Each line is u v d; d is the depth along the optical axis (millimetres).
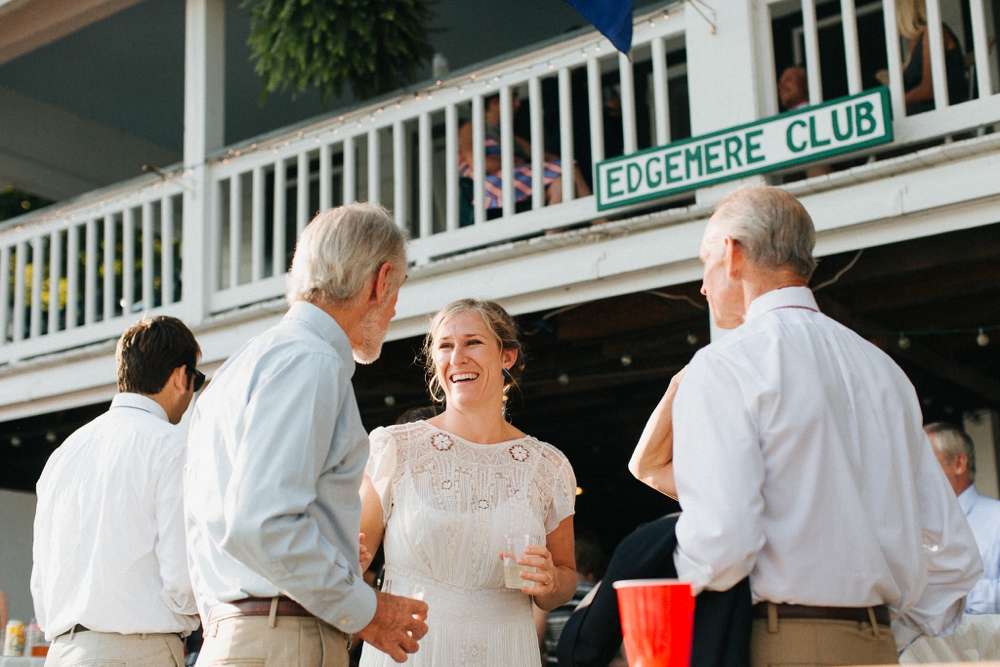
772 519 1726
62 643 2480
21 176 9172
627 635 1605
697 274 4441
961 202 3783
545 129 6375
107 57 8953
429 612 2461
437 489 2545
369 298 1992
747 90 4320
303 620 1790
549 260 4840
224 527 1771
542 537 2588
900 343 5094
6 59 7207
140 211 9219
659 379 6598
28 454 8633
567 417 7598
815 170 4688
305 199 5836
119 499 2484
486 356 2689
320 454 1756
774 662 1695
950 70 4566
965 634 2859
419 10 7184
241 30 8656
